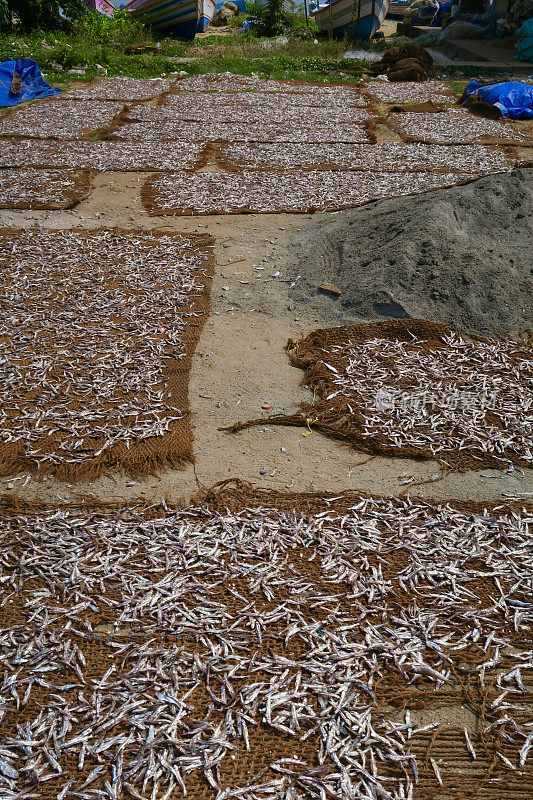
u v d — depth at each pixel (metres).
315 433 5.37
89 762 2.94
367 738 3.05
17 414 5.49
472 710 3.25
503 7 27.45
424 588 3.89
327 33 29.23
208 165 12.83
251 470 4.91
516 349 6.39
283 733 3.08
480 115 16.77
